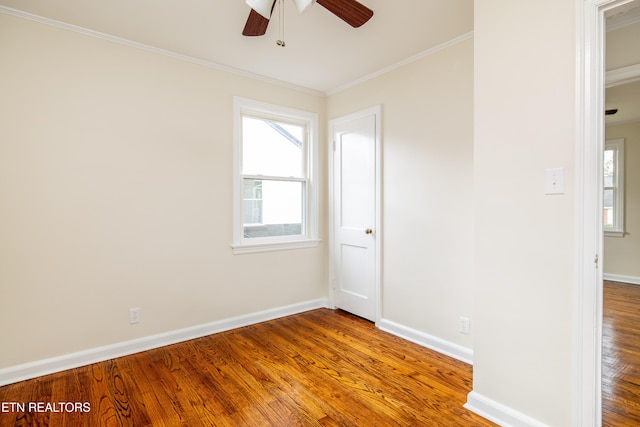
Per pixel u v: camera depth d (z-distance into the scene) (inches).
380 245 121.0
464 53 95.1
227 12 84.5
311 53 106.6
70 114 90.8
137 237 101.5
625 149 175.5
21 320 85.1
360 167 129.3
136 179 101.0
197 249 112.8
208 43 100.6
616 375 85.3
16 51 83.9
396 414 70.9
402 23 88.7
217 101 116.1
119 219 98.5
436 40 98.0
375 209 123.0
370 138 124.6
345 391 79.7
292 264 137.6
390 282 118.3
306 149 143.6
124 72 98.7
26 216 85.5
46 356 88.3
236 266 121.9
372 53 106.7
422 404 74.4
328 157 144.8
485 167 69.6
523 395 64.7
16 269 84.4
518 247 64.9
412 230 110.2
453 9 82.0
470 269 94.6
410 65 110.3
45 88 87.5
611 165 180.7
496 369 68.7
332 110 142.5
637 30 74.5
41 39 86.8
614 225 179.8
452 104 98.1
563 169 58.7
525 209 63.8
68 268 91.1
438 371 89.4
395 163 115.7
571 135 57.7
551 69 59.9
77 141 91.9
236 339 111.3
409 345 106.6
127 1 79.6
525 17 63.1
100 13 84.7
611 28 77.9
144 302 103.0
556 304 60.1
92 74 93.8
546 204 61.0
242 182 124.5
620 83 79.4
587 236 56.2
